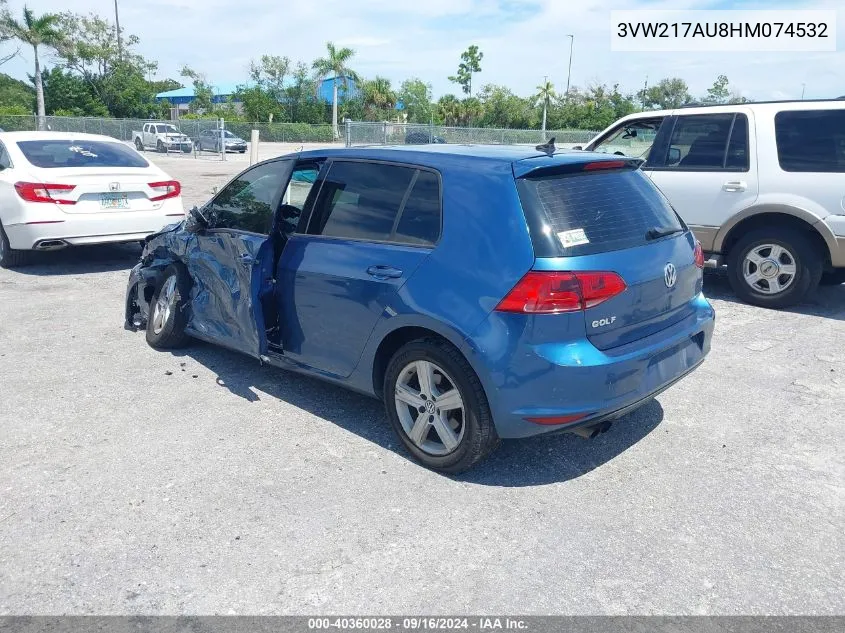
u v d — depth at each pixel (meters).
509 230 3.59
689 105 8.09
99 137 9.58
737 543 3.38
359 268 4.14
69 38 57.53
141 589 3.02
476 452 3.77
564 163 3.85
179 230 5.85
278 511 3.60
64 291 7.98
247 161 32.25
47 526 3.45
